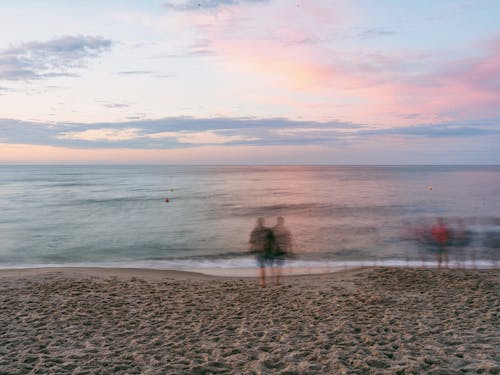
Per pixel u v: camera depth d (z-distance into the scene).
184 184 84.50
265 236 10.48
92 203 40.94
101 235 22.00
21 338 6.00
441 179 109.44
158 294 9.11
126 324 6.78
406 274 11.26
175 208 36.09
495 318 6.76
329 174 166.00
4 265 14.87
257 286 10.11
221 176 143.50
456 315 7.10
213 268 13.70
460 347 5.29
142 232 23.02
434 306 7.76
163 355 5.30
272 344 5.66
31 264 15.04
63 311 7.53
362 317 7.04
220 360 5.02
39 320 6.97
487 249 16.81
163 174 171.25
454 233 20.70
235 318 7.18
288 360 4.99
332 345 5.55
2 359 5.12
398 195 51.88
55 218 29.17
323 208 36.16
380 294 8.95
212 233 22.67
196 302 8.38
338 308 7.75
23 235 22.02
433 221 26.53
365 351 5.30
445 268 12.63
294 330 6.36
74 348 5.62
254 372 4.63
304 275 11.80
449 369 4.49
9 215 30.84
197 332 6.33
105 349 5.56
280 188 69.31
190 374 4.63
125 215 31.11
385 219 28.23
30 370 4.79
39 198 46.84
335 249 17.50
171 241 20.16
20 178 120.19
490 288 9.38
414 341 5.66
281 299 8.62
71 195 51.75
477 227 22.81
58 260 15.84
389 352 5.17
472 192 57.16
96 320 7.02
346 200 44.59
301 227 24.50
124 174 171.25
